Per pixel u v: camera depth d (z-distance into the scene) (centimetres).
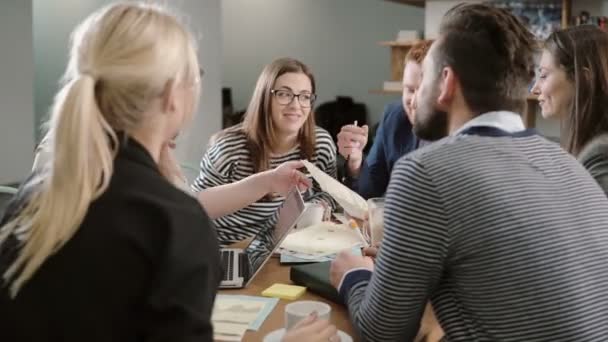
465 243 103
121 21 99
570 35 184
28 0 382
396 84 480
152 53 97
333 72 762
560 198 109
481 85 110
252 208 230
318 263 164
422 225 103
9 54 375
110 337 90
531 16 406
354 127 252
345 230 201
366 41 736
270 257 178
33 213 98
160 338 88
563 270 105
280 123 239
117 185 94
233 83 812
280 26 781
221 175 241
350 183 258
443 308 111
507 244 102
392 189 109
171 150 118
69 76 104
